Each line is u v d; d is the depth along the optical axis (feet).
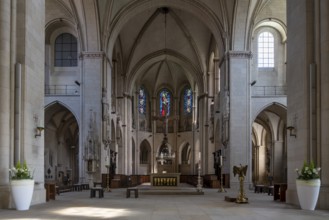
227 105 108.68
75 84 123.24
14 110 50.57
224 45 112.78
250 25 110.22
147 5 118.62
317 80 51.03
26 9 52.54
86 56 111.14
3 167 48.24
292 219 37.58
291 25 58.44
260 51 120.88
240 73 109.40
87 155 106.52
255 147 156.66
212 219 37.45
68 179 140.77
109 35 115.75
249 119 108.17
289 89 58.80
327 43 49.80
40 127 55.52
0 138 48.37
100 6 109.60
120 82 158.71
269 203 56.59
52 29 123.54
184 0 115.96
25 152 51.16
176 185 100.73
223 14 111.04
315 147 50.65
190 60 160.97
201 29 145.79
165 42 157.17
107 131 113.91
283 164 139.03
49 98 114.11
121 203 57.31
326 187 48.34
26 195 45.83
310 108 51.06
